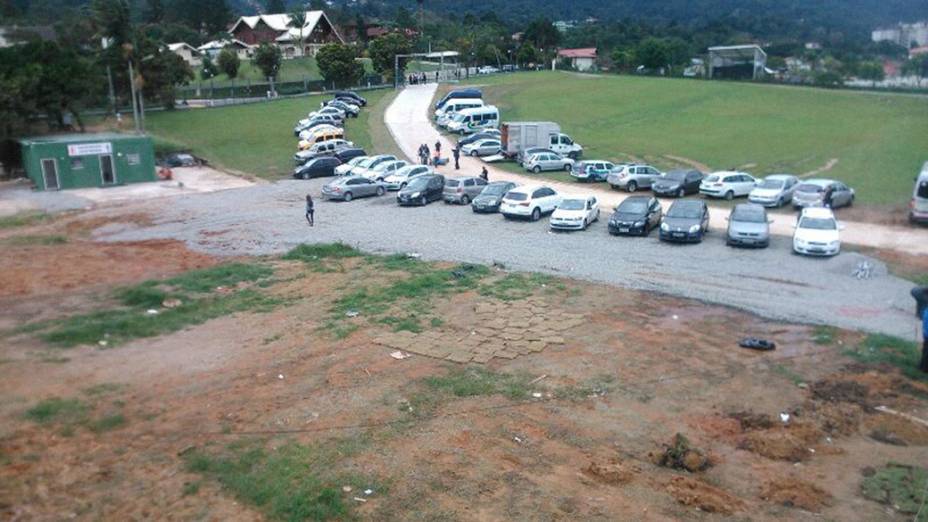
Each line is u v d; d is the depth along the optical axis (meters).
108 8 65.69
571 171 43.66
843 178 39.09
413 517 9.88
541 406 13.66
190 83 94.06
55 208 38.50
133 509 10.45
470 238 29.53
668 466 11.58
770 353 16.50
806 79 85.19
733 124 58.94
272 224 33.44
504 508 10.09
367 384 14.73
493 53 114.94
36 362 16.41
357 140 57.97
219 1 144.62
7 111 48.81
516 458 11.59
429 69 118.00
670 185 36.50
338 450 11.87
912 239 27.44
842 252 25.50
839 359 16.16
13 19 99.25
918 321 18.66
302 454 11.75
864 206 33.19
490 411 13.40
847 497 10.79
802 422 13.21
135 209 37.94
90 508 10.51
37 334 18.48
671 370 15.49
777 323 18.58
